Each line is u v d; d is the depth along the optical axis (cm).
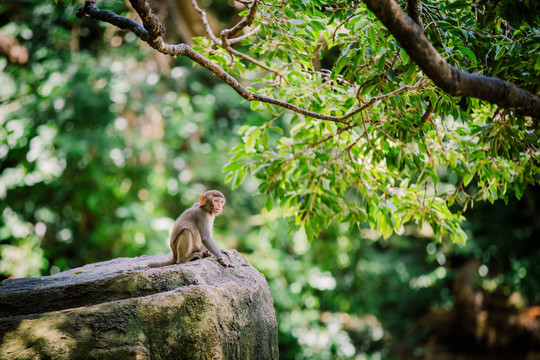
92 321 387
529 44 471
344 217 567
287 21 534
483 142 560
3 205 1263
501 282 1500
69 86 1204
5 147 1244
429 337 1580
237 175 584
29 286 478
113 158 1232
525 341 1453
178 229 549
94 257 1282
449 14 497
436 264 1606
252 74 1223
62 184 1271
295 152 585
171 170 1302
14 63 1302
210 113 1337
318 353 1373
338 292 1462
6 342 371
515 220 1477
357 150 581
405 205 565
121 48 1284
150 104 1215
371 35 450
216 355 403
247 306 462
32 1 1268
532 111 406
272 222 1348
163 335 396
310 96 554
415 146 555
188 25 1228
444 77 364
